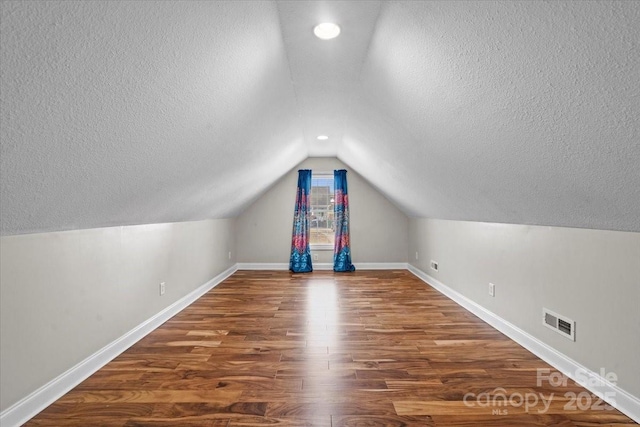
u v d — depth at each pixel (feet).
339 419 5.39
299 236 19.61
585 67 3.33
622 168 4.16
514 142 5.32
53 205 5.21
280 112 9.67
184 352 8.02
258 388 6.33
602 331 5.97
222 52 5.16
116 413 5.52
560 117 4.14
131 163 5.85
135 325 8.84
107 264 7.64
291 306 12.10
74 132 4.12
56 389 5.97
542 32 3.37
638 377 5.32
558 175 5.26
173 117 5.61
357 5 5.26
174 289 11.37
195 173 8.65
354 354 7.89
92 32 3.19
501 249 9.46
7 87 3.04
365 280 16.84
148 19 3.58
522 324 8.45
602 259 5.98
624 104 3.35
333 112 10.78
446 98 5.75
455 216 12.25
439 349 8.18
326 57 7.08
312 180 20.77
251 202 19.43
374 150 12.23
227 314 11.13
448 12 4.17
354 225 20.33
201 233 14.08
